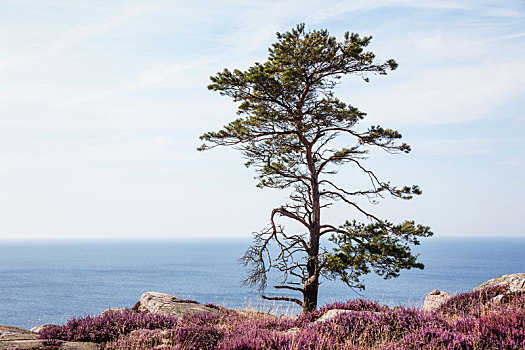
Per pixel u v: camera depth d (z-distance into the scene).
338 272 19.94
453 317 9.87
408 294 107.31
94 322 9.80
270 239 22.64
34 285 159.88
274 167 23.84
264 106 21.28
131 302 112.69
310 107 21.88
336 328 8.95
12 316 89.81
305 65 19.73
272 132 22.09
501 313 8.01
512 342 6.65
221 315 13.21
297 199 23.92
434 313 10.05
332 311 10.69
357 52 19.20
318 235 22.78
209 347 8.24
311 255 22.16
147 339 8.87
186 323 11.45
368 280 155.88
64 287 151.88
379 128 21.44
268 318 12.68
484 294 12.35
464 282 149.88
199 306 16.58
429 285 136.62
